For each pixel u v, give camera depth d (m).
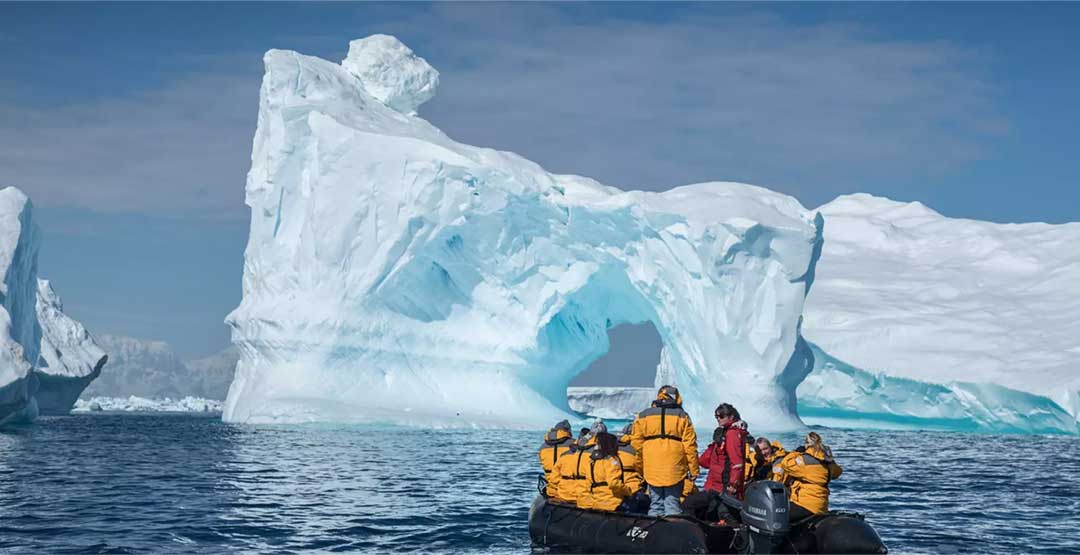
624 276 51.41
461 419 46.72
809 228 47.25
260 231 49.84
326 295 47.47
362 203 47.38
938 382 60.88
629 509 12.45
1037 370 59.25
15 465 28.34
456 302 50.38
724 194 50.66
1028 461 33.66
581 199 48.78
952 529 16.64
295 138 48.62
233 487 22.19
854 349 65.19
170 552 13.87
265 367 49.16
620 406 92.81
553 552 12.83
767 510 11.38
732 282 47.16
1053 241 79.81
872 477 26.53
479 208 47.69
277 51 50.81
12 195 56.19
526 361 51.78
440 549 14.20
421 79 55.28
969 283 75.25
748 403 47.94
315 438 39.31
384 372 48.75
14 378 44.22
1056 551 14.46
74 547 14.22
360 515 17.61
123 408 156.62
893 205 95.19
